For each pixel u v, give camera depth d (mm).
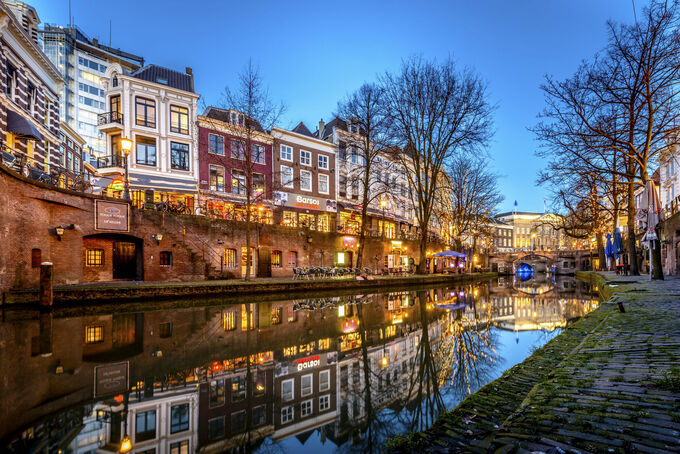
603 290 15406
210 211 24453
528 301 17031
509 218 97188
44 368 5812
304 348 7434
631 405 2689
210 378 5547
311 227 33031
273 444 3592
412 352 7219
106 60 66688
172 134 25641
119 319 10555
